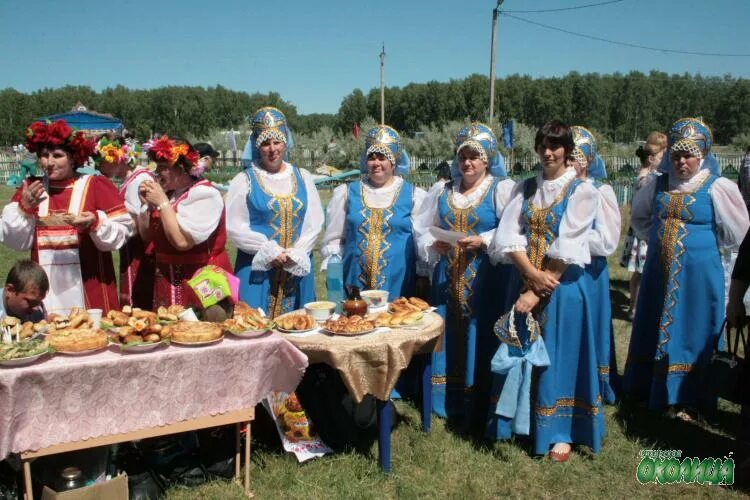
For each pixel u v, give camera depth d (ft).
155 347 10.09
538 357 12.02
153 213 13.10
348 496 11.30
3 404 8.78
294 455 12.54
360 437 13.47
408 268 15.37
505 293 14.17
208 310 11.82
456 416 14.76
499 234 12.74
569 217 11.97
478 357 14.33
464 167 14.06
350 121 304.50
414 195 15.51
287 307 14.82
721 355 12.32
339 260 15.44
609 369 15.20
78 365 9.27
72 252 12.68
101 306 13.29
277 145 14.39
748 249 12.01
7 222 12.10
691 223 13.99
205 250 13.34
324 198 72.74
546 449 12.51
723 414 14.80
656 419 14.51
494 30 67.77
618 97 308.81
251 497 11.19
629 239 22.71
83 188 12.73
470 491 11.51
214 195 12.95
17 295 10.93
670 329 14.16
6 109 294.05
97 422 9.57
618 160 93.35
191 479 11.41
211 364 10.35
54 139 12.12
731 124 293.64
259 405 13.37
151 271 15.02
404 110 290.76
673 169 14.37
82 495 9.46
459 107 279.90
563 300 12.17
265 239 14.29
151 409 9.97
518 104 283.59
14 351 9.08
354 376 11.09
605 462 12.55
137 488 10.81
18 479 10.06
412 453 12.91
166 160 12.60
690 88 316.81
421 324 12.32
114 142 15.23
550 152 12.06
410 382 15.90
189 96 317.01
